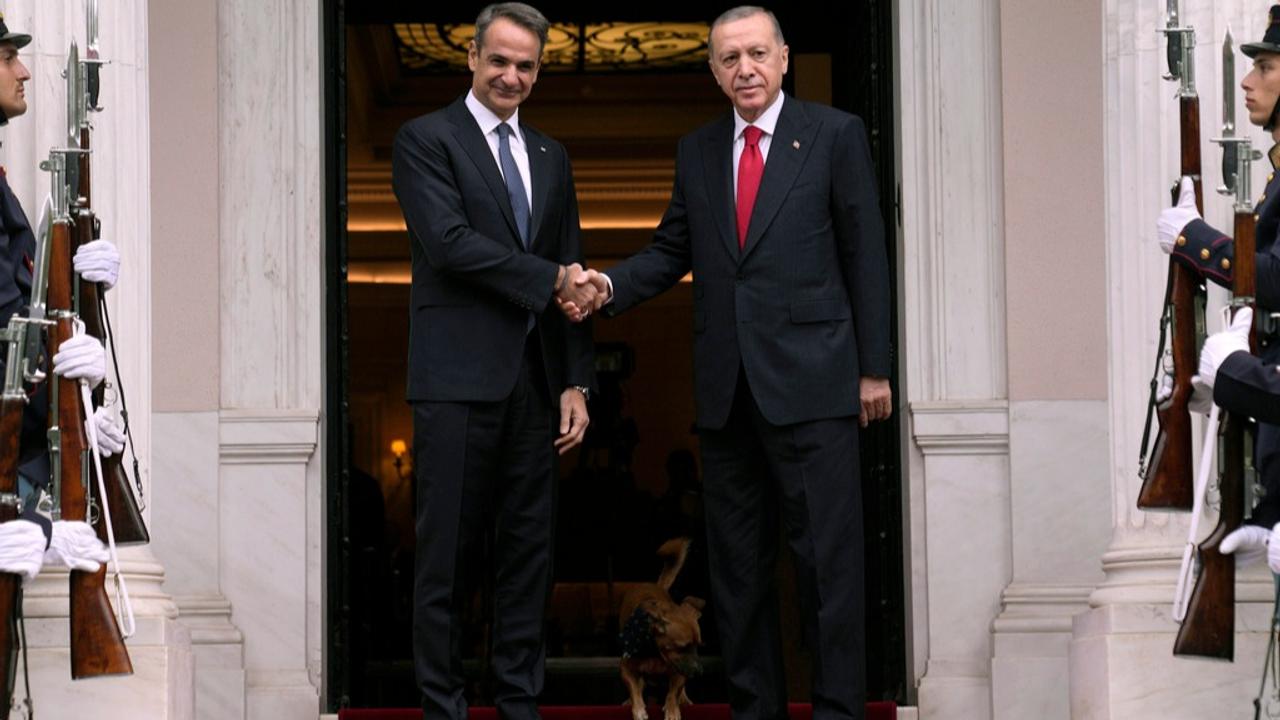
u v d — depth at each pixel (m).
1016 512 7.91
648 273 6.69
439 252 6.35
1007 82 8.10
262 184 8.05
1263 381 5.09
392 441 16.66
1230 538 5.29
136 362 6.46
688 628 6.95
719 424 6.52
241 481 7.89
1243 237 5.28
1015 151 8.08
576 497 13.41
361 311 16.62
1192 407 5.55
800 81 11.34
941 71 8.14
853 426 6.48
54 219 5.26
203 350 7.95
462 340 6.43
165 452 7.87
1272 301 5.27
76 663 5.16
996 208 8.09
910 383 8.06
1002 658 7.74
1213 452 5.75
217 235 8.01
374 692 10.36
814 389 6.41
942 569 7.93
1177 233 5.50
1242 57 6.32
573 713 7.10
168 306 7.95
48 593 6.04
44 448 5.39
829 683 6.39
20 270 5.47
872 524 8.35
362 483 10.61
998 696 7.71
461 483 6.39
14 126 6.24
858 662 6.42
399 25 13.88
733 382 6.51
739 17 6.55
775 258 6.47
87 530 5.18
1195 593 5.34
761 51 6.51
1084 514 7.91
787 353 6.43
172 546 7.82
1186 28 5.63
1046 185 8.06
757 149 6.62
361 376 16.64
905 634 8.08
